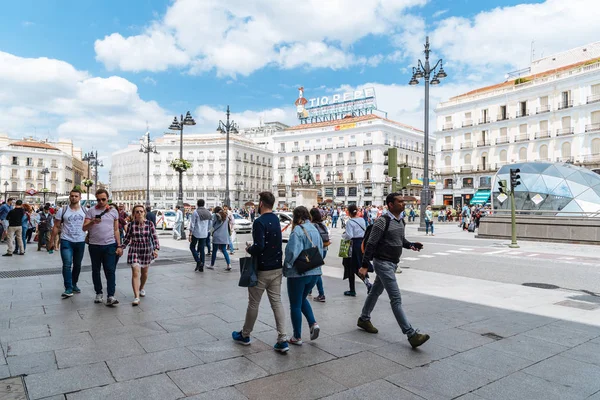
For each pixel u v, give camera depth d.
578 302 6.22
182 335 4.47
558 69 46.34
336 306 5.97
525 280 8.23
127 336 4.41
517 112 46.72
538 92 44.78
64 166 82.56
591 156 40.41
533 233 16.98
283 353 3.96
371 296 4.63
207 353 3.93
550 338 4.48
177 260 10.98
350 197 66.06
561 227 16.16
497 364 3.73
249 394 3.08
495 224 18.19
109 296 5.76
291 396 3.06
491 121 49.00
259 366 3.63
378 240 4.30
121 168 90.56
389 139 64.94
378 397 3.07
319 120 77.75
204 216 9.10
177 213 17.94
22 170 76.75
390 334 4.61
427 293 6.86
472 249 14.15
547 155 44.12
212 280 7.96
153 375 3.40
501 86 51.00
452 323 5.05
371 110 70.25
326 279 8.42
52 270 8.98
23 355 3.80
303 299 4.32
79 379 3.29
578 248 14.20
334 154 68.00
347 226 6.67
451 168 53.09
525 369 3.62
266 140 89.31
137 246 6.04
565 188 19.39
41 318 5.09
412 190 61.72
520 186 20.86
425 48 21.36
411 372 3.54
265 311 5.57
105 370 3.48
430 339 4.44
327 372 3.52
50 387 3.14
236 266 9.98
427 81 21.58
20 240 11.93
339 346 4.20
